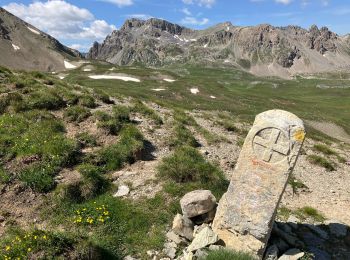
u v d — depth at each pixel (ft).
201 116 110.01
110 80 369.50
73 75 427.74
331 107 404.16
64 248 36.32
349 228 50.90
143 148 61.57
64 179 50.72
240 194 40.68
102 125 64.49
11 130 59.26
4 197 46.98
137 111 84.02
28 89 76.43
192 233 43.27
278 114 39.65
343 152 103.71
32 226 43.04
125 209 46.57
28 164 51.93
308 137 120.37
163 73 436.76
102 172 54.70
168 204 48.24
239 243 40.63
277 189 39.27
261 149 39.75
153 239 42.55
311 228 49.47
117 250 40.78
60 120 66.64
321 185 68.95
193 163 56.95
